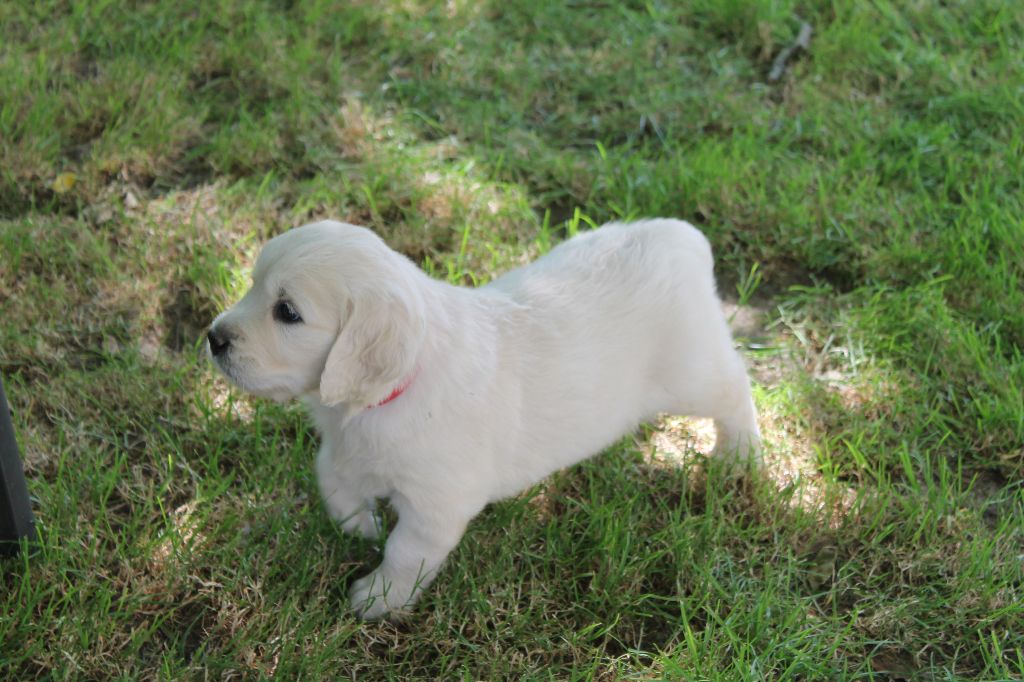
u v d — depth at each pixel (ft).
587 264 4.78
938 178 6.19
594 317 4.67
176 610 4.68
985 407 5.31
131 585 4.69
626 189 6.01
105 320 5.37
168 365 5.27
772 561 4.93
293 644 4.57
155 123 5.99
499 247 5.77
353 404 4.38
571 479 5.07
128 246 5.62
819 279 5.88
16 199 5.74
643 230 4.89
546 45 6.77
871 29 6.89
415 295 4.36
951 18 7.06
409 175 5.97
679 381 4.83
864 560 4.97
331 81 6.34
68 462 4.93
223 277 5.47
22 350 5.21
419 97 6.36
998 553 4.96
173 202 5.77
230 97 6.31
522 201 5.92
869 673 4.64
